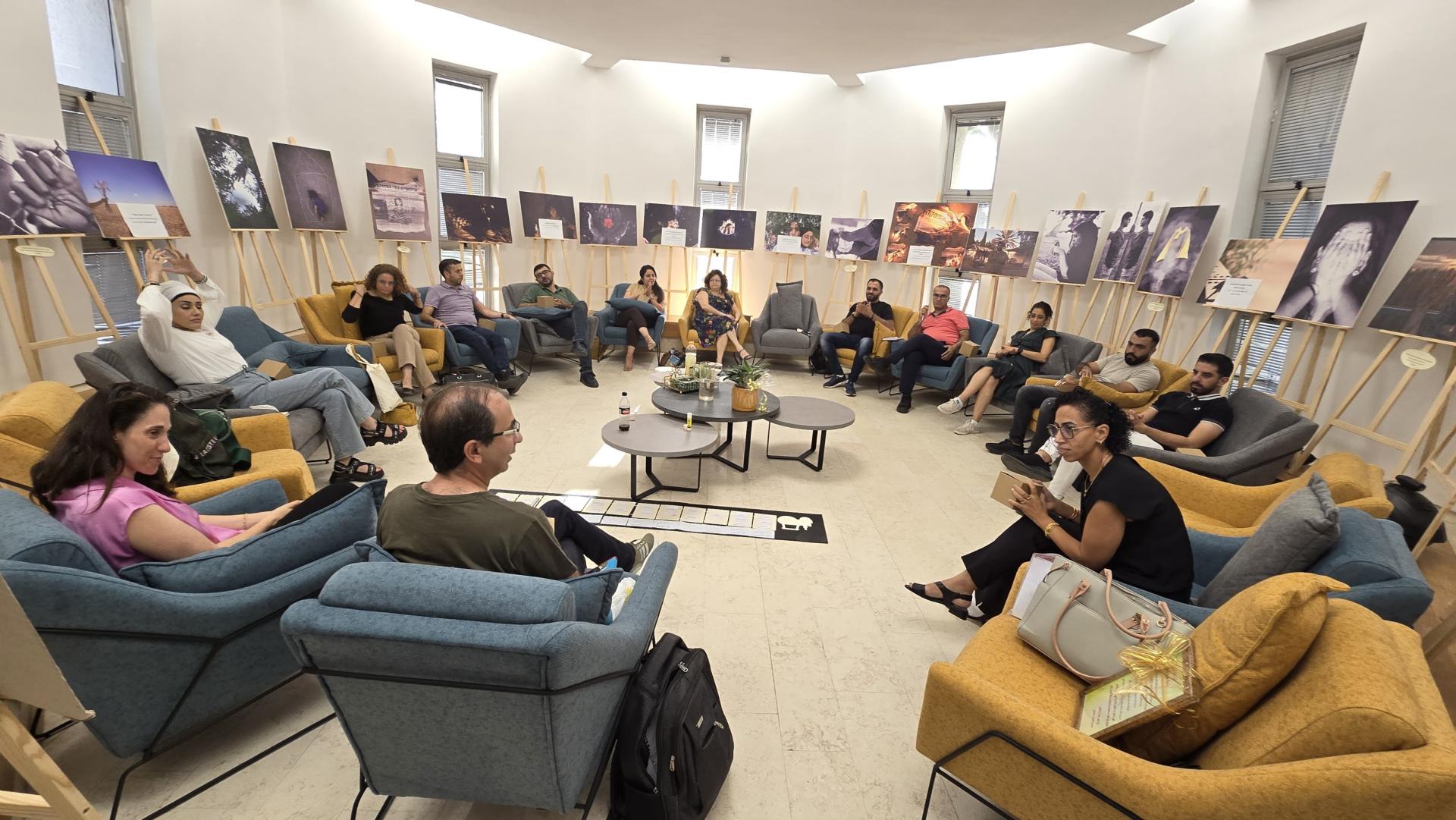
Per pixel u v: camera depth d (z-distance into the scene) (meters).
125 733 1.61
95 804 1.68
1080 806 1.35
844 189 7.51
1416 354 3.14
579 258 7.57
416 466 3.99
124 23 4.15
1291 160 4.41
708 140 7.68
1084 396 2.08
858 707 2.18
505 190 6.86
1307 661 1.30
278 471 2.67
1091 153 5.85
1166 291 4.93
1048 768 1.37
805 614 2.69
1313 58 4.24
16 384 3.26
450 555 1.48
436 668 1.27
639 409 5.34
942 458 4.69
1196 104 4.99
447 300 5.79
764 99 7.39
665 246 7.69
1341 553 1.76
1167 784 1.21
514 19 5.20
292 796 1.75
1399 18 3.56
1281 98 4.49
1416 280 3.32
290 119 5.29
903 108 7.03
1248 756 1.26
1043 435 4.46
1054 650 1.70
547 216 6.99
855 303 7.64
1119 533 2.02
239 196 4.70
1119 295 5.57
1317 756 1.15
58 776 1.07
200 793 1.73
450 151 6.61
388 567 1.35
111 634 1.48
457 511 1.50
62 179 3.34
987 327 5.92
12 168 3.09
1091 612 1.68
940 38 5.11
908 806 1.81
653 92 7.30
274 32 5.10
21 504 1.63
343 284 5.10
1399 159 3.55
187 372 3.34
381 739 1.43
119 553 1.74
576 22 5.20
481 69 6.45
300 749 1.91
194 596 1.58
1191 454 3.31
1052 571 1.78
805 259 7.76
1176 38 5.17
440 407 1.55
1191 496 2.85
